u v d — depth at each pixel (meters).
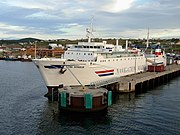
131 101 52.19
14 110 44.84
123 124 37.47
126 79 64.56
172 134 33.19
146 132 34.00
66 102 42.75
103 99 43.22
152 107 46.84
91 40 66.19
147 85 70.31
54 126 36.91
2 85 73.56
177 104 49.00
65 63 50.56
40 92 62.00
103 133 34.16
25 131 34.88
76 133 34.28
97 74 56.62
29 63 176.50
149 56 93.38
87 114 42.00
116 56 68.31
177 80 90.06
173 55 155.00
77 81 53.22
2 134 33.59
